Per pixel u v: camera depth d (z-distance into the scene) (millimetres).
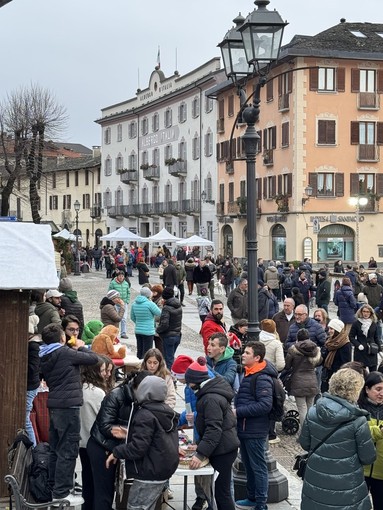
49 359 8305
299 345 12500
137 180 83688
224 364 9648
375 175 54469
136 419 7055
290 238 54156
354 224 54156
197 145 70125
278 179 55812
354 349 15086
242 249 61844
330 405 6746
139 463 7066
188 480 10078
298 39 54188
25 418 8711
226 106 63500
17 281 8344
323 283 28312
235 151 62062
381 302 19266
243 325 12219
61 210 100000
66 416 8227
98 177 93625
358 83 53812
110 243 88688
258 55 9305
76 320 10742
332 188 53844
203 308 18359
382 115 54375
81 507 8625
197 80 68062
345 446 6688
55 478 8172
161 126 78000
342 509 6660
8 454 8211
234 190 62875
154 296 20344
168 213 74875
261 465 8711
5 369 8641
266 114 57344
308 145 53344
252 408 8555
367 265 54500
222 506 7906
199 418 7816
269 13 9328
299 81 52875
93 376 8617
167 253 52562
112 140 89688
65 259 54000
